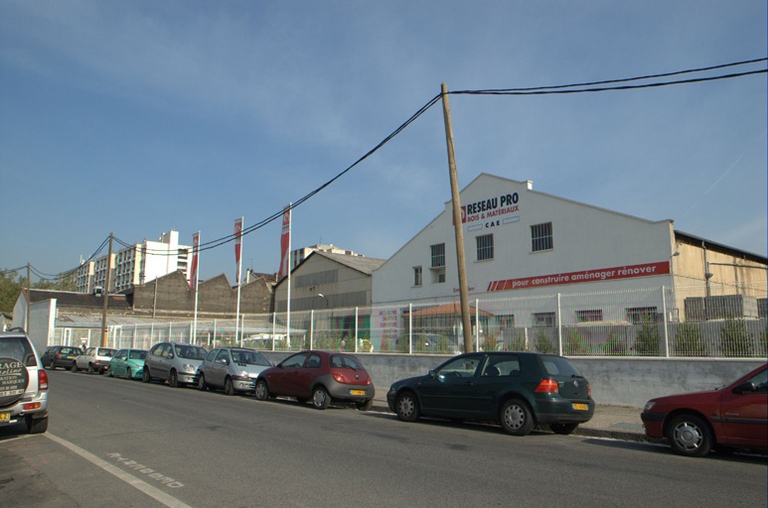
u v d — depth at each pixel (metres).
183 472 7.20
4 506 5.86
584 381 11.04
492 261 33.22
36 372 9.67
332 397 14.67
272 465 7.60
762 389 8.23
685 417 8.72
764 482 6.94
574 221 29.78
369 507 5.76
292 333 24.41
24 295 60.06
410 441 9.69
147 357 23.03
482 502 5.96
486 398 11.00
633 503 5.99
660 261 26.45
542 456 8.51
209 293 67.12
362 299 44.56
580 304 15.26
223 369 18.72
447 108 15.66
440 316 18.44
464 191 35.38
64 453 8.36
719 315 13.07
